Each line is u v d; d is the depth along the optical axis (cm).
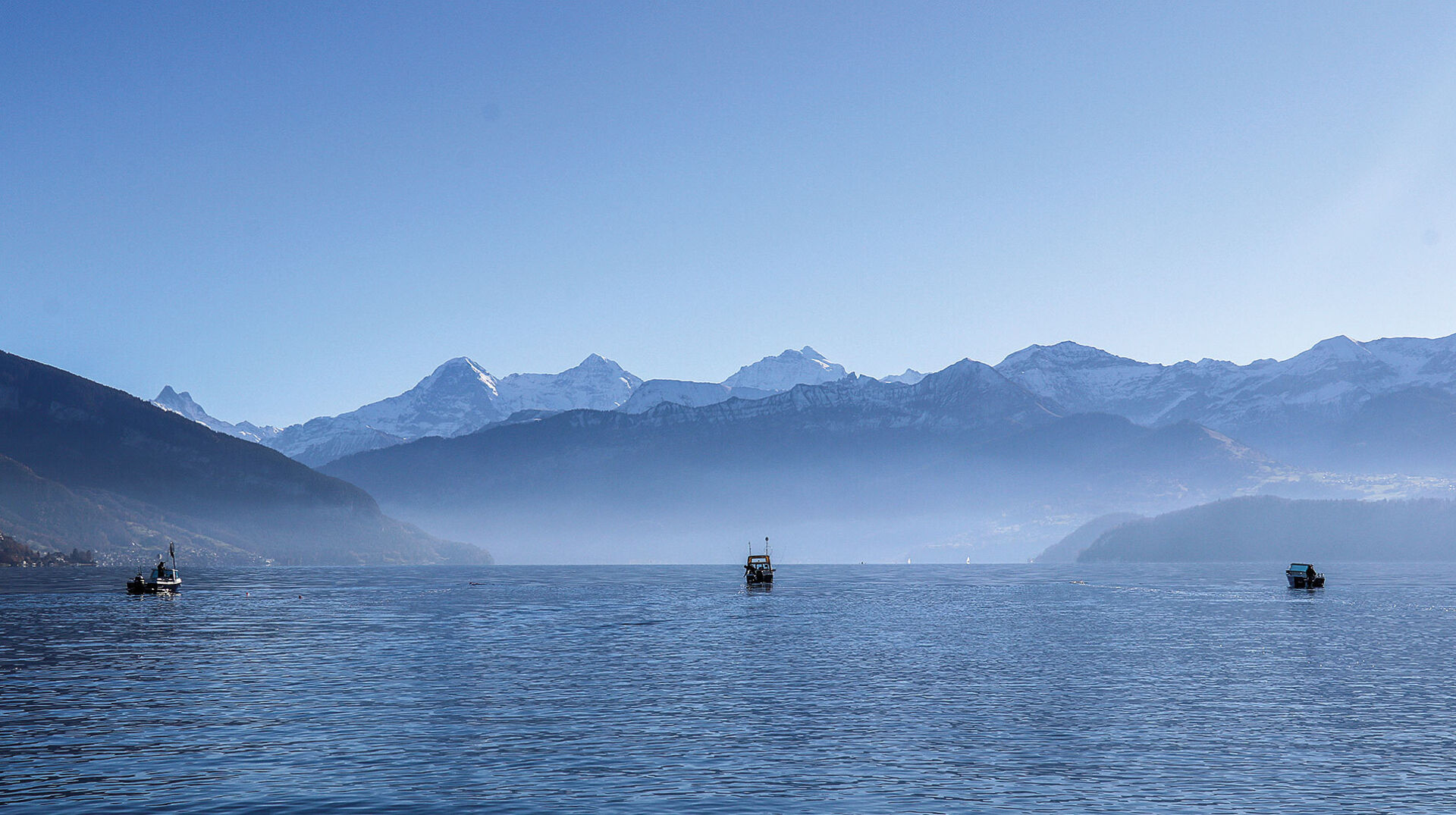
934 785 5031
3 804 4703
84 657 9856
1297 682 8188
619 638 11775
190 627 13200
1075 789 4947
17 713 6800
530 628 13075
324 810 4609
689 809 4638
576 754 5628
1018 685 8050
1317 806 4672
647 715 6769
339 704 7175
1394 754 5622
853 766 5391
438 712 6856
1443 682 8169
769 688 7881
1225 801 4750
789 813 4569
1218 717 6700
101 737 6031
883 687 7988
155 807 4647
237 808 4631
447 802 4731
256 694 7588
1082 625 13612
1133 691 7744
